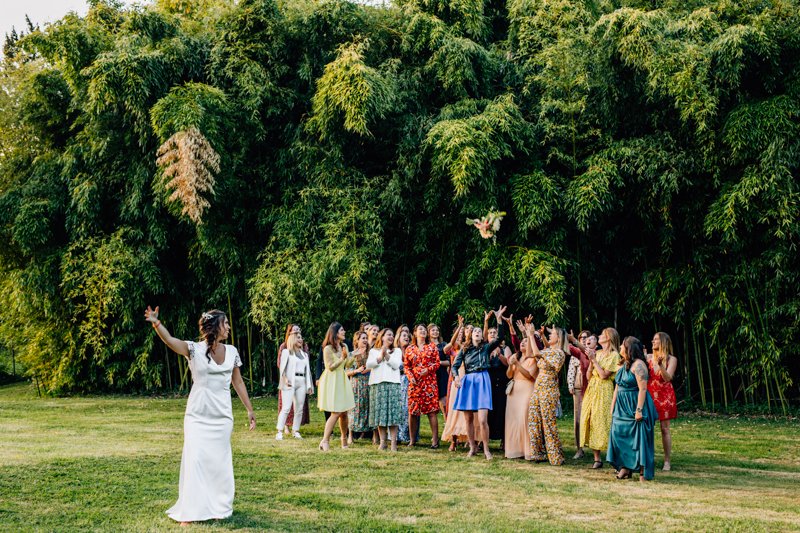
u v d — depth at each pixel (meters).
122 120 14.83
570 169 13.38
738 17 13.34
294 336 9.70
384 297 13.79
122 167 15.16
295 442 9.22
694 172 12.68
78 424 10.71
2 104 17.16
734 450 9.36
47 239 15.55
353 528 5.18
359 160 14.61
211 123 13.27
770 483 7.21
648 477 7.14
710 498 6.40
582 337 9.12
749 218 12.20
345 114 13.16
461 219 13.73
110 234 15.51
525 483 6.91
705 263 13.20
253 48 14.38
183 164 12.48
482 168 12.44
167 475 6.85
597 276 14.16
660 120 12.81
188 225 14.92
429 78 14.12
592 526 5.33
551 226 13.26
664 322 14.55
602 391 7.80
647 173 12.35
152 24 15.04
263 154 15.09
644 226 13.70
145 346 15.49
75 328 15.80
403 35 14.12
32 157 17.14
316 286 13.38
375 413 8.69
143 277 15.09
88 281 14.91
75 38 14.51
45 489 6.22
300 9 14.66
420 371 9.05
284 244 14.02
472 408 8.39
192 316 16.08
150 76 13.77
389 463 7.82
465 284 13.59
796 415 12.84
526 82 14.19
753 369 12.95
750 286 12.80
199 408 5.35
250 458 7.88
